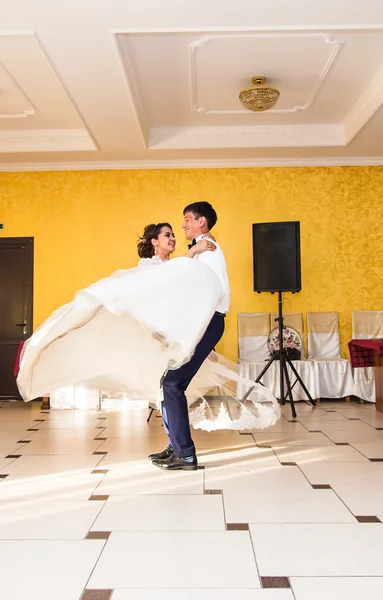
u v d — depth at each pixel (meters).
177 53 5.30
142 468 3.99
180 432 3.93
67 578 2.23
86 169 8.04
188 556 2.44
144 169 8.05
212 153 7.66
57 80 5.47
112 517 2.97
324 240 7.95
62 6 4.29
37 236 8.04
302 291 7.91
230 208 7.99
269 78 5.93
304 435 5.10
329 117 7.12
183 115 6.95
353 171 7.99
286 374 6.36
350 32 4.91
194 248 4.03
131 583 2.19
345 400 7.40
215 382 4.60
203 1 4.28
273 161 7.95
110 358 4.12
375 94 6.01
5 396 7.96
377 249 7.95
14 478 3.77
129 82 5.57
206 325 3.78
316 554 2.45
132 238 7.98
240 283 7.94
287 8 4.41
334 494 3.32
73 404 7.17
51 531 2.77
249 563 2.36
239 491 3.41
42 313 7.98
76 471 3.92
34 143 7.41
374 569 2.29
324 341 7.68
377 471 3.83
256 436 5.08
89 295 3.67
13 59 5.29
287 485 3.52
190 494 3.36
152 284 3.77
